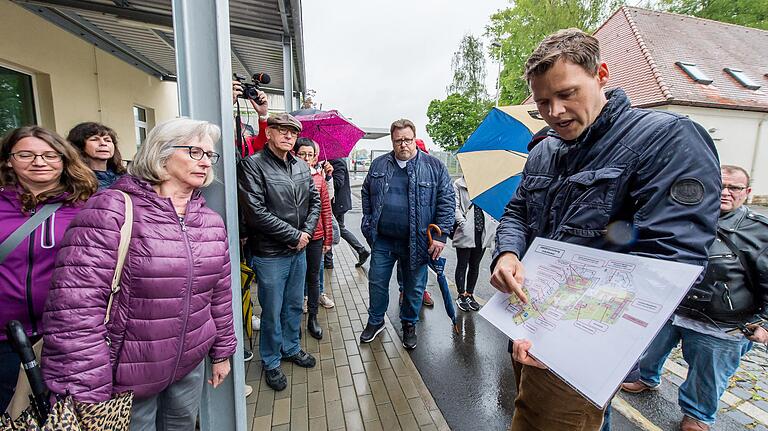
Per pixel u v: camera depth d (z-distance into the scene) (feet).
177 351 4.24
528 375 4.05
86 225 3.74
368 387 8.18
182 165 4.21
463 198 12.31
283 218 7.66
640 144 3.17
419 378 8.59
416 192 9.27
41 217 4.72
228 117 5.07
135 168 4.26
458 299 13.21
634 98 45.37
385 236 9.80
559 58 3.16
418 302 9.96
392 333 10.91
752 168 47.44
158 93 23.32
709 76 46.62
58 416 3.21
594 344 2.85
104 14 11.87
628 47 49.96
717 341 6.47
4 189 4.73
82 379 3.49
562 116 3.33
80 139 7.00
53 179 4.89
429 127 122.11
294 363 9.08
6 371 4.60
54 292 3.58
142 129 22.03
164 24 12.36
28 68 12.98
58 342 3.47
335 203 16.56
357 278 16.08
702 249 2.77
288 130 7.45
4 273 4.50
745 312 6.23
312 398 7.77
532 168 4.51
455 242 12.48
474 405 7.94
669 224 2.89
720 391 6.75
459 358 9.79
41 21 13.26
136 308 3.95
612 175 3.27
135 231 3.92
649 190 3.04
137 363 4.00
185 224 4.33
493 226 12.49
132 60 19.57
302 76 23.22
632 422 7.41
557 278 3.50
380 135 57.72
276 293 7.76
